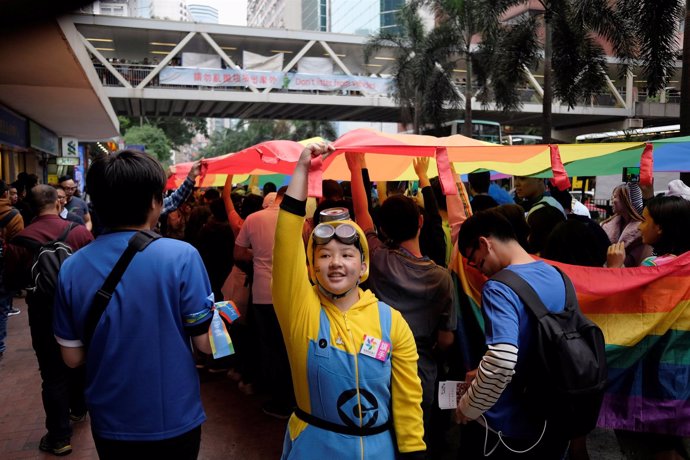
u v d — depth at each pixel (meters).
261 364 4.43
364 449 1.89
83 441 4.02
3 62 9.27
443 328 2.94
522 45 20.19
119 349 1.92
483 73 25.88
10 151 17.36
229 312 2.24
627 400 3.13
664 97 40.19
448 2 24.86
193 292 2.01
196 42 35.75
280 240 1.93
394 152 3.49
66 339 2.00
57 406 3.74
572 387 1.99
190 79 31.11
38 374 5.50
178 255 2.01
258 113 38.06
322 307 2.00
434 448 3.75
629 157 5.34
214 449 3.85
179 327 2.01
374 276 2.93
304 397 1.97
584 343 2.06
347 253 1.96
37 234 3.96
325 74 33.50
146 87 30.34
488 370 2.04
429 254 3.59
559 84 19.56
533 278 2.21
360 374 1.90
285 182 8.08
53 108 15.13
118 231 2.05
